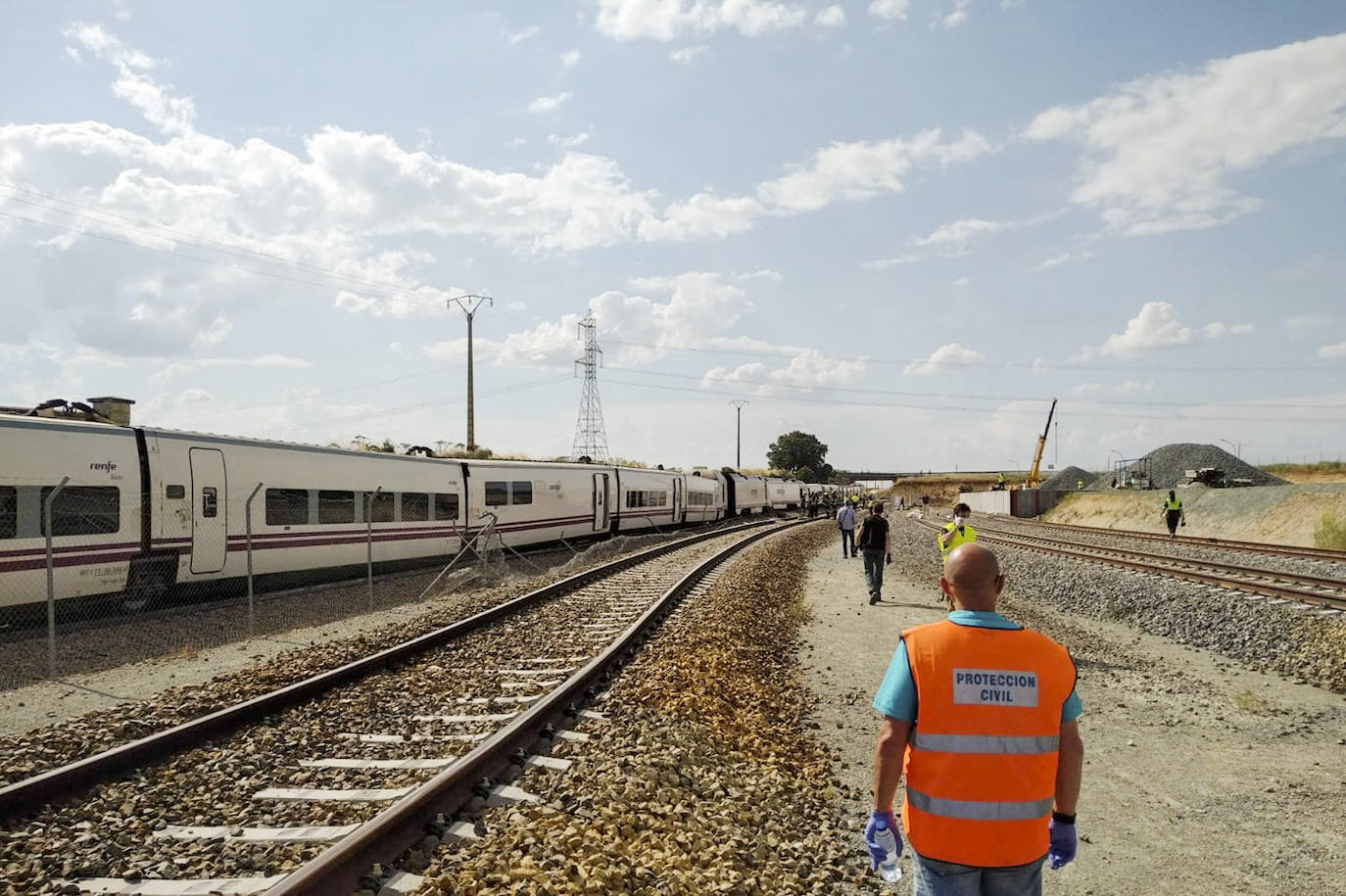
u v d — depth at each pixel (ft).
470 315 162.50
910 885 17.20
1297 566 75.05
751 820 18.89
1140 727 29.91
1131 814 22.08
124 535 47.14
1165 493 173.17
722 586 59.36
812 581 73.26
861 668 38.27
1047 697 9.55
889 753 9.65
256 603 53.52
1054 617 56.70
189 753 22.67
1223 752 27.14
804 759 25.36
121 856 16.31
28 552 42.24
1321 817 21.75
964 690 9.52
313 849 16.11
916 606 57.36
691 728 25.12
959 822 9.36
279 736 24.13
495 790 19.08
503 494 86.07
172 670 34.71
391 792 19.24
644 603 50.34
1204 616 49.96
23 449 42.19
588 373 240.53
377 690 29.53
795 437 585.63
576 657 34.88
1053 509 222.48
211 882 14.98
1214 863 19.13
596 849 15.51
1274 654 41.47
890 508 315.58
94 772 20.29
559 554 98.32
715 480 174.50
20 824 17.98
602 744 22.39
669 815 17.95
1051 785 9.54
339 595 58.13
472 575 68.23
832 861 17.72
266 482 56.70
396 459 70.33
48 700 30.22
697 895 14.49
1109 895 17.57
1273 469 228.02
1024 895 9.46
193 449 51.55
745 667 35.50
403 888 14.32
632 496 121.80
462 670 33.06
